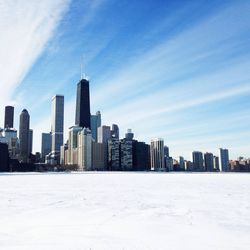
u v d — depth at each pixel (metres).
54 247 8.63
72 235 10.15
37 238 9.70
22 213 15.02
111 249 8.46
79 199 21.61
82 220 13.08
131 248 8.58
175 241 9.40
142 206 17.84
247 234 10.44
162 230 11.04
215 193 26.98
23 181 54.81
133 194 25.84
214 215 14.55
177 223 12.48
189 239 9.69
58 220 13.07
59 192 27.98
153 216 14.26
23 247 8.62
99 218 13.61
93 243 9.09
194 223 12.49
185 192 28.14
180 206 17.86
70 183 46.44
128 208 16.98
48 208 16.88
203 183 46.59
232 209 16.59
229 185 40.53
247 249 8.60
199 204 18.86
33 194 25.75
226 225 12.03
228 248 8.67
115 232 10.66
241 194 25.97
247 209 16.62
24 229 11.09
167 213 15.17
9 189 32.41
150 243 9.14
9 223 12.31
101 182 50.28
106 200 20.97
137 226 11.81
